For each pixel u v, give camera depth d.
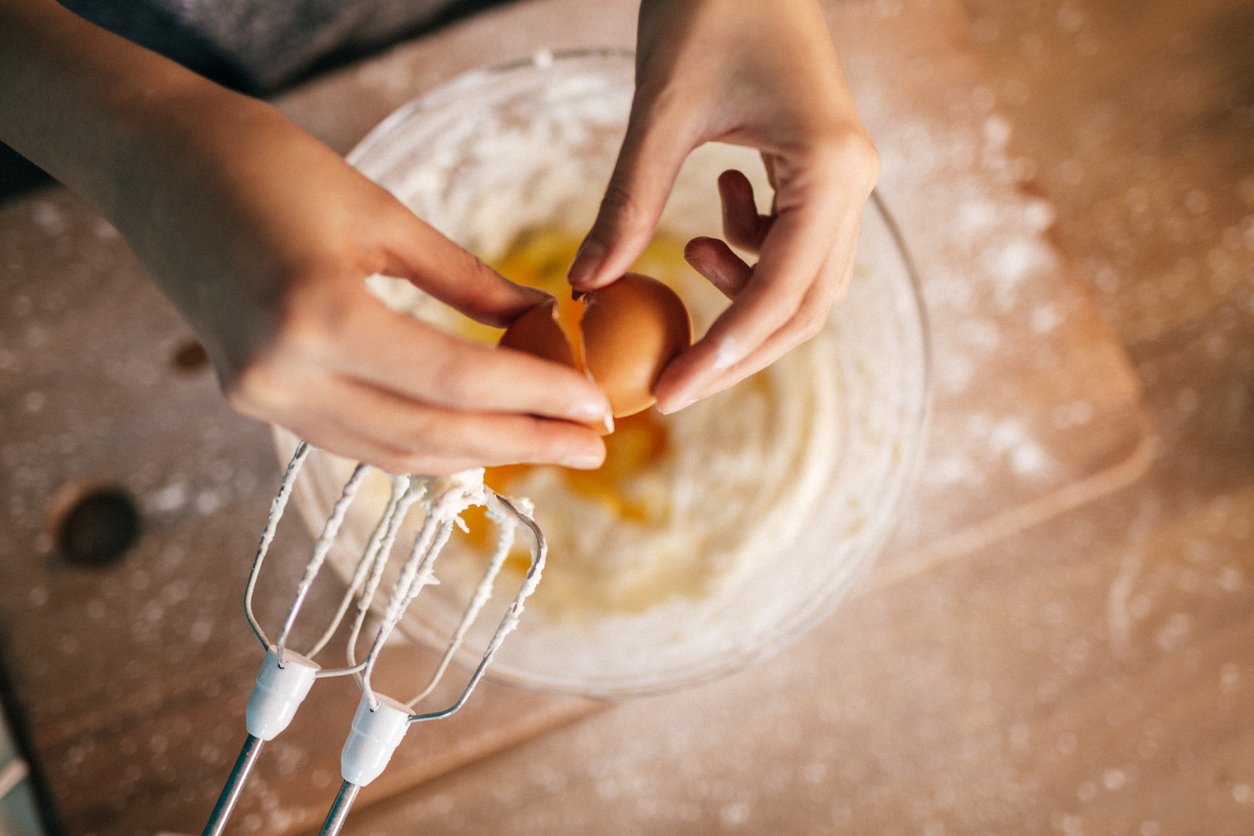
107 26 0.58
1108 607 0.64
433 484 0.41
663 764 0.62
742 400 0.60
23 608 0.60
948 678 0.63
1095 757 0.63
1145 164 0.72
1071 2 0.73
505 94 0.58
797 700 0.63
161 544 0.60
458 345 0.38
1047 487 0.63
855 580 0.56
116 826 0.59
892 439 0.59
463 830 0.61
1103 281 0.71
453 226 0.60
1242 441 0.67
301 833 0.60
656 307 0.46
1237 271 0.70
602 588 0.59
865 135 0.45
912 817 0.63
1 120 0.45
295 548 0.61
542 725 0.61
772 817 0.62
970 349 0.63
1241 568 0.65
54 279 0.61
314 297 0.38
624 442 0.60
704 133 0.47
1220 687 0.64
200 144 0.40
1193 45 0.74
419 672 0.60
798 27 0.46
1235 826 0.63
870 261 0.58
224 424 0.61
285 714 0.40
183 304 0.40
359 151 0.55
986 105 0.63
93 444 0.60
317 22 0.62
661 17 0.46
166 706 0.60
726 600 0.60
